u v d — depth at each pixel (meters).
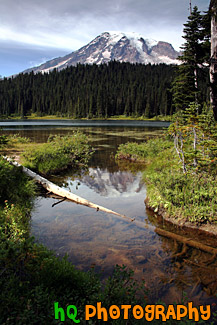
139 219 6.39
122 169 12.95
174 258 4.48
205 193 6.14
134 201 7.95
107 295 3.02
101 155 17.20
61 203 7.73
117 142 24.02
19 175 8.73
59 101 138.00
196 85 21.48
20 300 2.76
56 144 16.22
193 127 7.41
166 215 6.40
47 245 4.89
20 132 34.16
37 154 12.77
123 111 127.50
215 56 3.68
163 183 7.22
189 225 5.82
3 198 7.03
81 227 5.81
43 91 160.38
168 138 15.80
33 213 6.78
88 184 10.15
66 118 117.31
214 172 7.25
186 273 4.04
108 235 5.38
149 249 4.79
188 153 7.71
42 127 48.47
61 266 3.62
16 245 3.44
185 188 6.75
